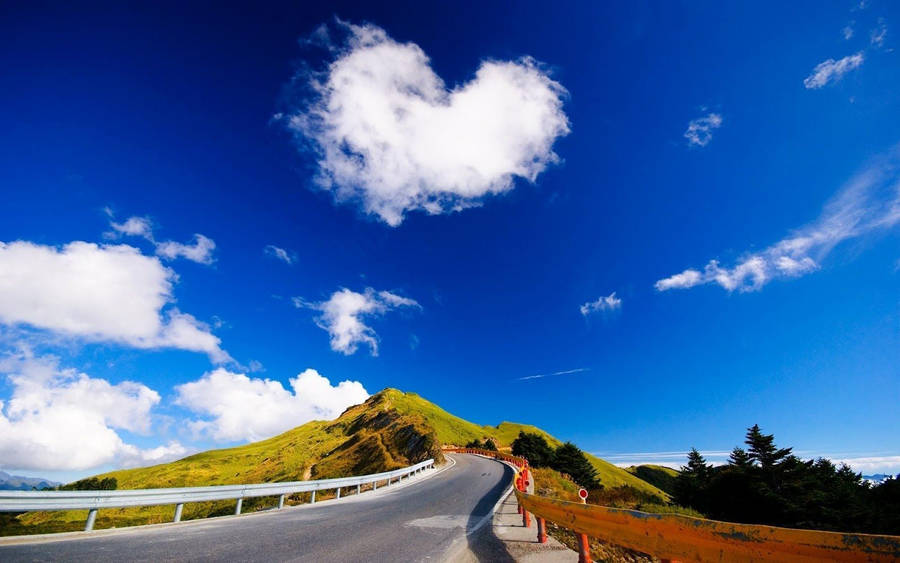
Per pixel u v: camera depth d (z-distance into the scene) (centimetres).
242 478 6638
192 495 1048
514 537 846
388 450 4716
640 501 1895
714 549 334
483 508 1293
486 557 682
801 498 3581
